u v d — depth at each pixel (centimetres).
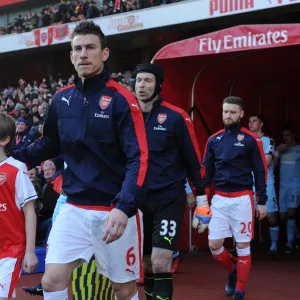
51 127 307
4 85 2417
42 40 1916
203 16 1437
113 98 283
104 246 288
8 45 2058
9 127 316
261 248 834
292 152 800
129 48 1969
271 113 886
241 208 504
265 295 539
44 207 674
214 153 525
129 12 1625
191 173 425
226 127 520
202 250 770
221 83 769
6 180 310
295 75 829
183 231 745
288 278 622
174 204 405
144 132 280
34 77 2322
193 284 588
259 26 582
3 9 2438
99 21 1716
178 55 647
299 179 796
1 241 312
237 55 695
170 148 413
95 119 282
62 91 300
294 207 791
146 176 271
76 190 288
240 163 509
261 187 504
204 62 723
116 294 301
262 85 855
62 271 280
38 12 2305
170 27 1577
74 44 286
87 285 347
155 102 420
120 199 259
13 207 313
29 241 312
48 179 681
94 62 283
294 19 1539
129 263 294
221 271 653
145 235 418
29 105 1543
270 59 720
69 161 293
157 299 379
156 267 389
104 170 287
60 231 286
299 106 931
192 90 725
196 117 730
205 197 433
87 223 286
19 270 314
